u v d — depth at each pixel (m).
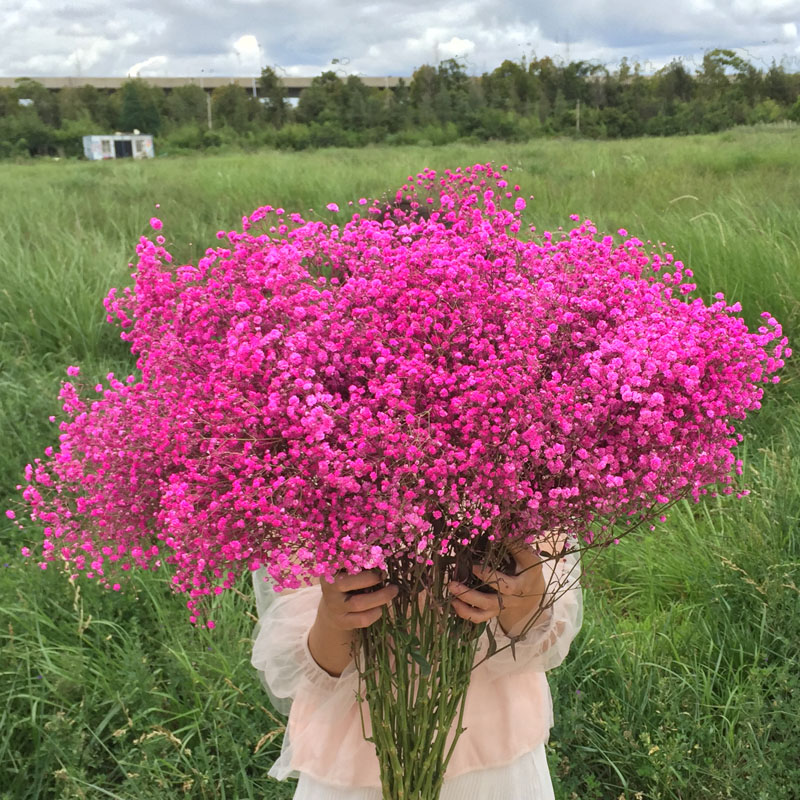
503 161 15.06
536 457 1.10
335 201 9.95
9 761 2.61
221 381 1.11
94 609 3.14
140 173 15.61
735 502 3.54
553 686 2.69
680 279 1.35
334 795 1.59
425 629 1.34
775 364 1.19
